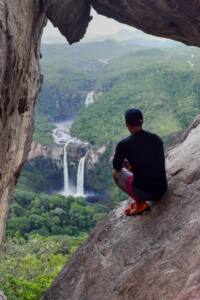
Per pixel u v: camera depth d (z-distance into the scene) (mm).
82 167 109562
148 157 6324
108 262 6879
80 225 69562
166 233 6262
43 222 65938
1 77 7000
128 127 6391
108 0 13875
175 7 12805
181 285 5031
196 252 5355
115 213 8211
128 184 6660
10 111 8867
